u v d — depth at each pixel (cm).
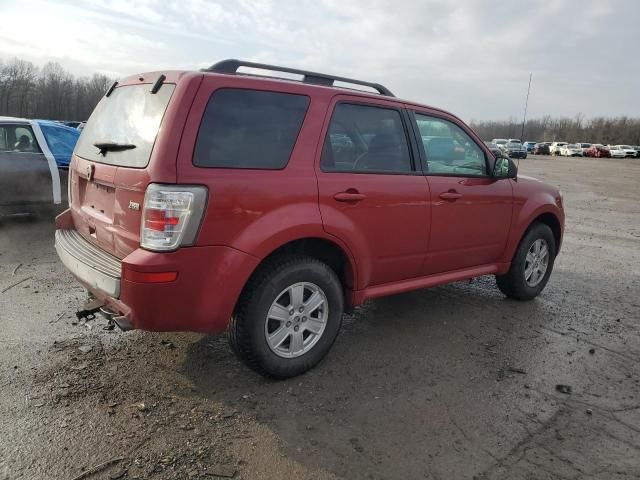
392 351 392
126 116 321
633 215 1223
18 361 340
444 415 307
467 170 442
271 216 305
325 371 354
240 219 294
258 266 316
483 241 455
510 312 491
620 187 2014
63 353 355
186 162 278
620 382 360
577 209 1303
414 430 290
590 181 2278
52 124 755
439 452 272
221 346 379
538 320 474
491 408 317
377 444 276
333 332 353
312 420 295
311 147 329
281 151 317
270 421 291
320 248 358
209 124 288
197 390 319
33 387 310
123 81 354
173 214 272
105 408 293
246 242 295
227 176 289
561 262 710
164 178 272
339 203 339
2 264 554
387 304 497
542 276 532
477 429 294
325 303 346
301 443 273
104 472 242
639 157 5759
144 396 308
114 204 306
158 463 250
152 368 342
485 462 265
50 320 411
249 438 274
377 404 315
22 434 265
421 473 255
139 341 380
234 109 299
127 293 278
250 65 333
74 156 383
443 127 429
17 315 417
